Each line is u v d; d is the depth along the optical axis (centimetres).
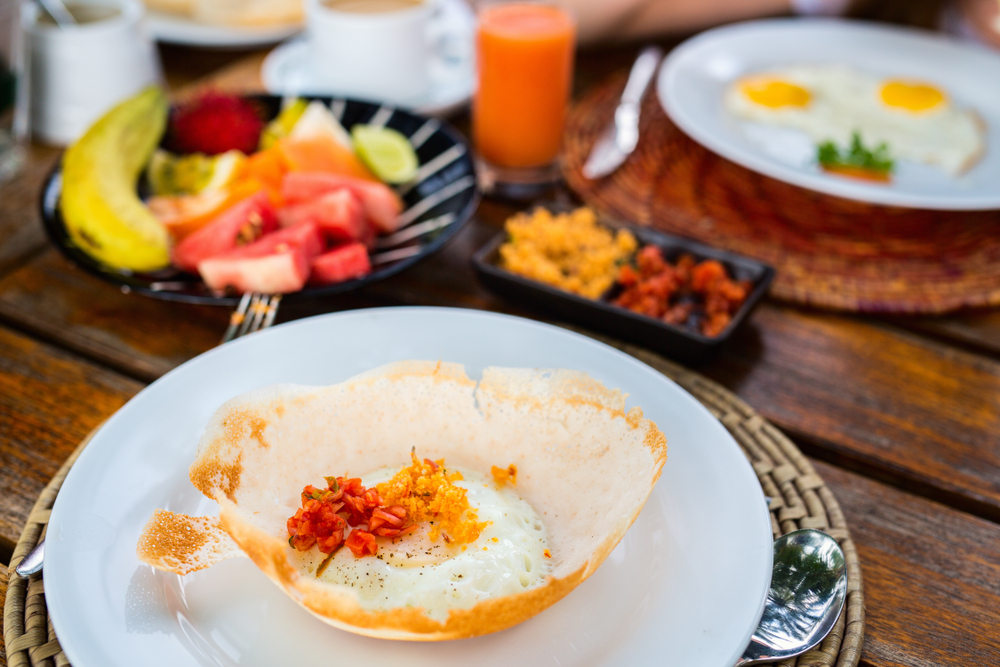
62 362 61
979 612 52
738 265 65
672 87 81
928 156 80
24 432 57
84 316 64
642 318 60
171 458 52
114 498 50
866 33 92
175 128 74
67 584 45
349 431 52
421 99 83
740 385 62
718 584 46
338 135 73
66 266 68
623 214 73
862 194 68
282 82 84
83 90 77
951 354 64
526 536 50
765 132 83
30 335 63
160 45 96
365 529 50
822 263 69
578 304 62
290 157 70
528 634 46
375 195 68
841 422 60
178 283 64
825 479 57
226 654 45
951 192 69
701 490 51
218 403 54
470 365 56
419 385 53
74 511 49
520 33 72
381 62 80
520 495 52
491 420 53
